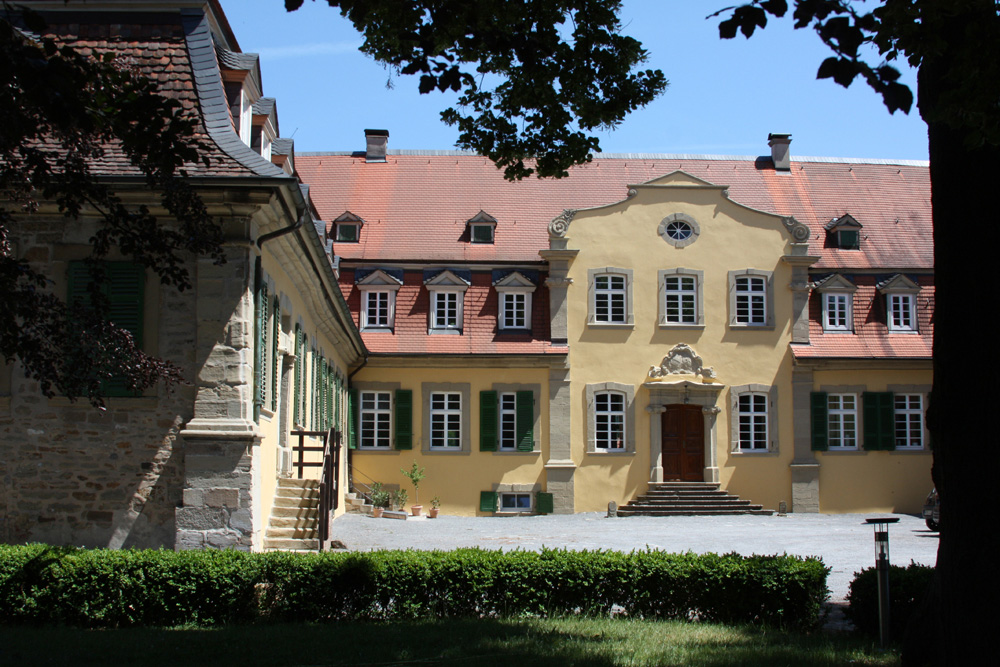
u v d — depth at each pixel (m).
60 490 14.12
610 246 32.56
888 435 32.41
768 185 36.50
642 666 9.00
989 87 7.88
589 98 12.60
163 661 8.86
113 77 8.70
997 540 8.20
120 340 10.03
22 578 11.05
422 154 37.34
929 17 7.96
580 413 31.95
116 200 9.74
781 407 32.41
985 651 8.12
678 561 12.17
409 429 31.52
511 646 9.72
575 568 12.06
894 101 7.36
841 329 33.06
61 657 8.93
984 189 8.39
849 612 11.63
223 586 11.27
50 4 15.96
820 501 32.03
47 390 9.77
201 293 14.25
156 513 14.07
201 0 16.16
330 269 19.75
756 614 11.80
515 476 31.59
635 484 31.72
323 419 24.66
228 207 14.09
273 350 16.84
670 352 32.28
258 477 14.61
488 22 10.23
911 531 25.03
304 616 11.38
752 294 32.81
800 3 7.37
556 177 13.48
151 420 14.20
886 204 36.25
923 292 33.72
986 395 8.28
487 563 11.95
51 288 14.26
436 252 33.12
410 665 8.87
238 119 16.34
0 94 7.47
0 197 13.93
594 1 12.06
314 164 36.56
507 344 31.91
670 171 36.66
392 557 11.90
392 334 31.94
